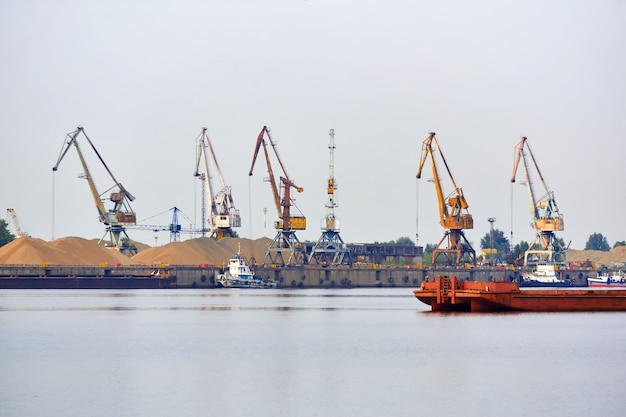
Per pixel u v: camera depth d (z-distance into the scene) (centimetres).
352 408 9956
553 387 11019
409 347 14350
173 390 10850
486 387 11025
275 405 10088
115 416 9606
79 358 13300
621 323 17625
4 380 11481
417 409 9919
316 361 12950
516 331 16350
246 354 13688
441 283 19912
